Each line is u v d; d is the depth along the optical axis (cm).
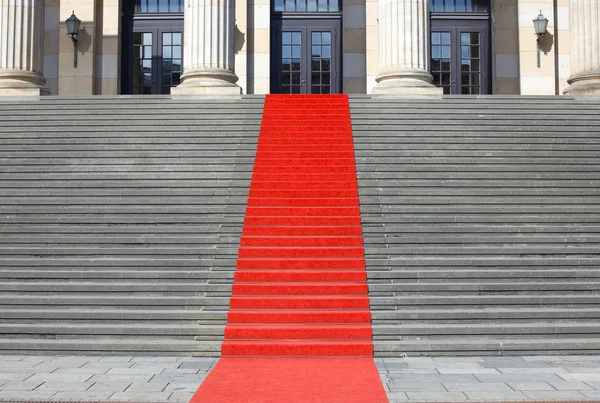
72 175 1247
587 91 1669
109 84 2211
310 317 918
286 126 1432
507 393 686
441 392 690
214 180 1248
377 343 871
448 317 924
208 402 659
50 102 1548
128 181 1236
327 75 2245
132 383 730
